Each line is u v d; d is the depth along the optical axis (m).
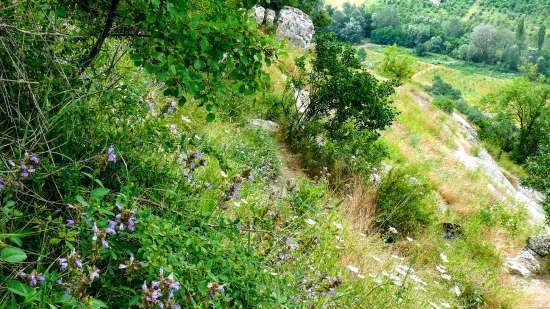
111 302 2.27
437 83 88.56
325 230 5.71
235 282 2.81
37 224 2.33
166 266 2.31
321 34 12.07
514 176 35.91
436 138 26.27
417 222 9.91
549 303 10.04
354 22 171.50
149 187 3.18
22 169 2.21
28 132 2.72
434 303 6.60
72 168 2.46
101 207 2.37
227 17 3.12
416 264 8.36
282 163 9.78
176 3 2.90
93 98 3.38
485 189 19.59
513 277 11.25
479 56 170.12
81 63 3.30
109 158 2.49
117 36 3.51
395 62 41.19
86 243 2.18
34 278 1.91
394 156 16.45
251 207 3.57
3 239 2.01
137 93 3.62
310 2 41.03
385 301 5.43
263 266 3.26
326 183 9.03
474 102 86.38
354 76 12.05
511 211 16.52
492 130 47.19
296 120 12.11
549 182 17.81
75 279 1.99
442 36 181.50
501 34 170.00
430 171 17.39
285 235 3.85
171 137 3.49
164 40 3.11
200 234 2.96
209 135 7.12
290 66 17.75
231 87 3.41
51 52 2.93
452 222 12.69
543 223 16.97
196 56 3.13
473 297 8.23
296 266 4.05
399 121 23.78
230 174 3.86
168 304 2.14
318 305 3.92
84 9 3.36
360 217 8.43
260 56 3.29
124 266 2.22
